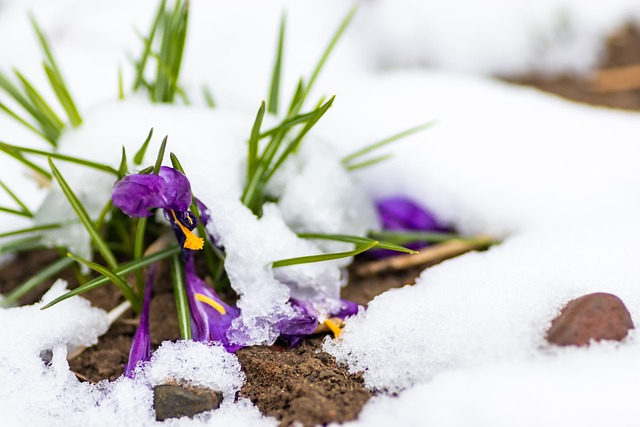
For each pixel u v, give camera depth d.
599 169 0.76
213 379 0.63
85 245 0.68
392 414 0.60
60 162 0.67
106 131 0.67
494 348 0.61
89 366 0.66
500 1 1.00
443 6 1.00
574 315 0.61
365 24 1.03
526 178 0.75
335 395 0.62
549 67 0.99
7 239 0.73
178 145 0.66
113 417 0.62
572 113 0.81
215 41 0.96
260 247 0.65
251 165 0.67
